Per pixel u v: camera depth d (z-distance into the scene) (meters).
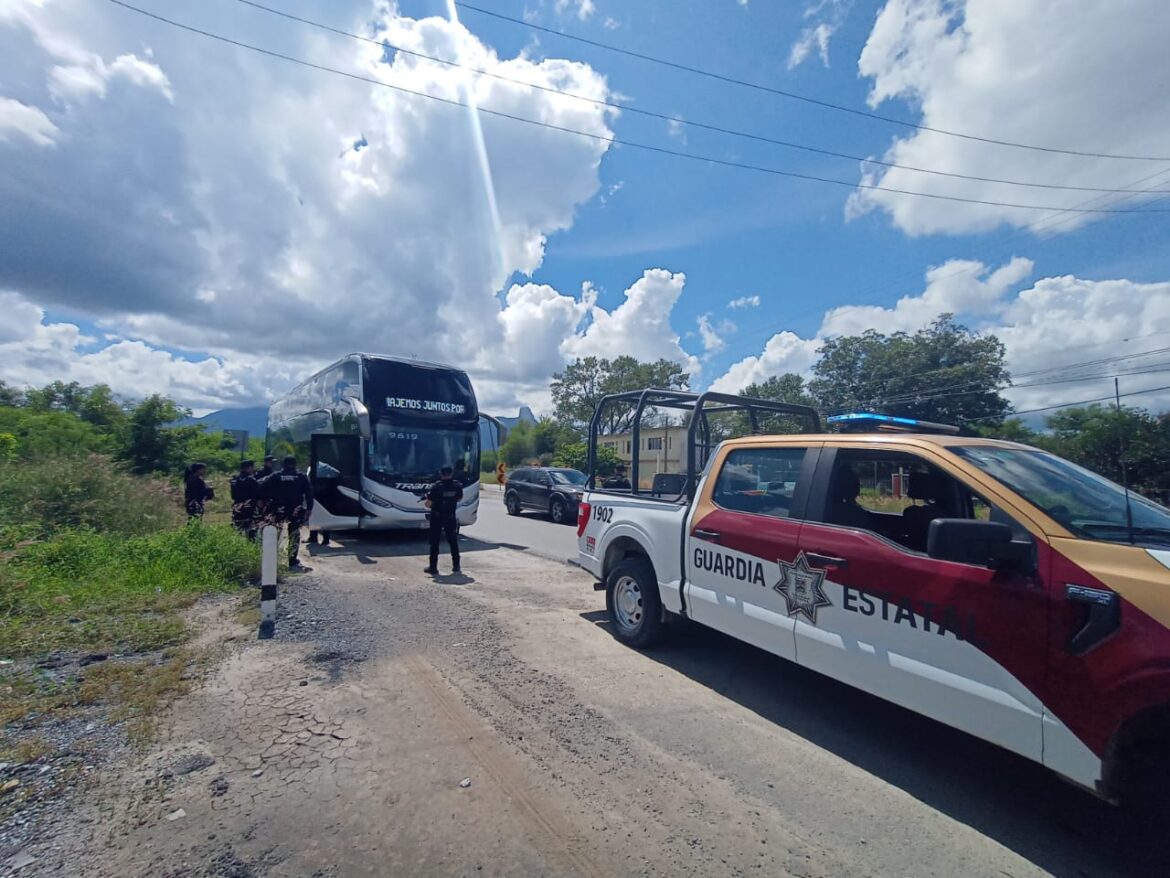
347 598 7.48
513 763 3.60
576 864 2.74
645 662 5.39
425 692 4.59
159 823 2.95
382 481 12.13
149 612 6.42
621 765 3.63
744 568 4.52
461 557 11.19
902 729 4.20
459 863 2.72
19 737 3.75
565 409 69.56
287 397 18.28
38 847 2.75
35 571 7.31
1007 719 2.93
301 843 2.82
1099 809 3.26
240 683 4.65
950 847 2.93
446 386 13.42
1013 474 3.46
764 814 3.17
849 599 3.73
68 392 29.95
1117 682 2.56
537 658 5.43
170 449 25.31
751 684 4.95
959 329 40.66
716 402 5.94
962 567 3.20
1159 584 2.55
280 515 9.45
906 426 4.77
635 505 5.88
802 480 4.33
